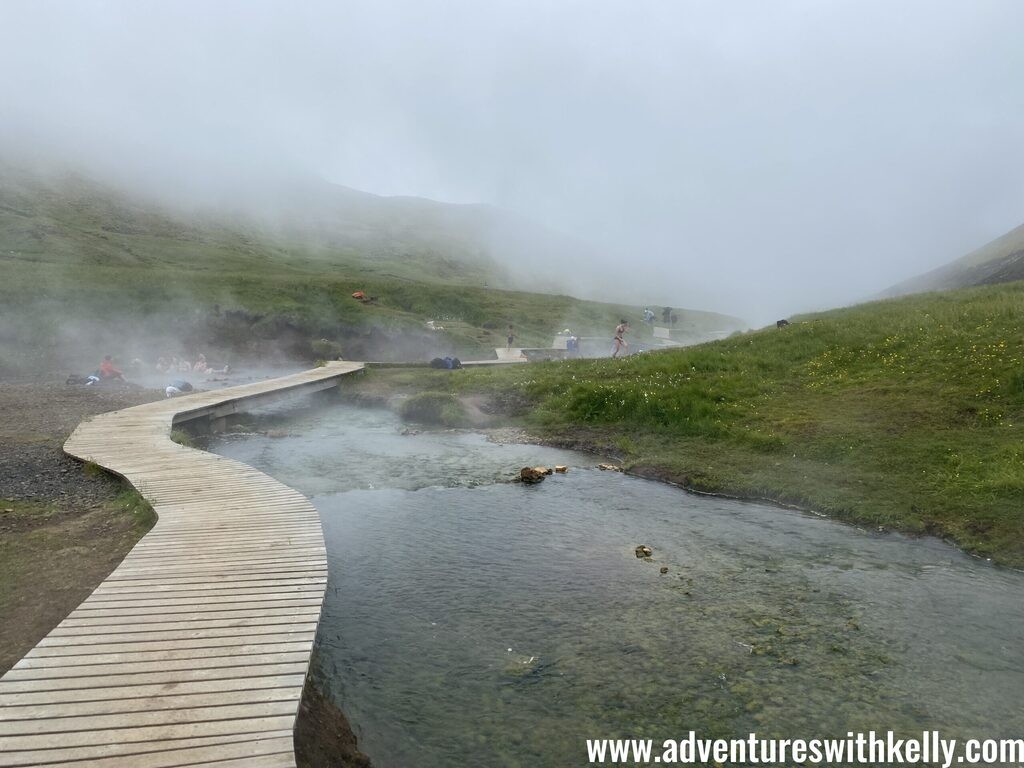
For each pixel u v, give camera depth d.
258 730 6.18
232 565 10.40
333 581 11.62
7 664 7.93
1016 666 8.69
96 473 17.28
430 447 22.91
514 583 11.55
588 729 7.64
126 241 89.56
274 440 24.41
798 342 28.06
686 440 21.05
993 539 12.76
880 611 10.32
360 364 44.25
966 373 20.80
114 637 7.95
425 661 9.06
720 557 12.71
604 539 13.73
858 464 17.00
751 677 8.59
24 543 12.39
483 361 49.34
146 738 5.98
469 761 7.12
